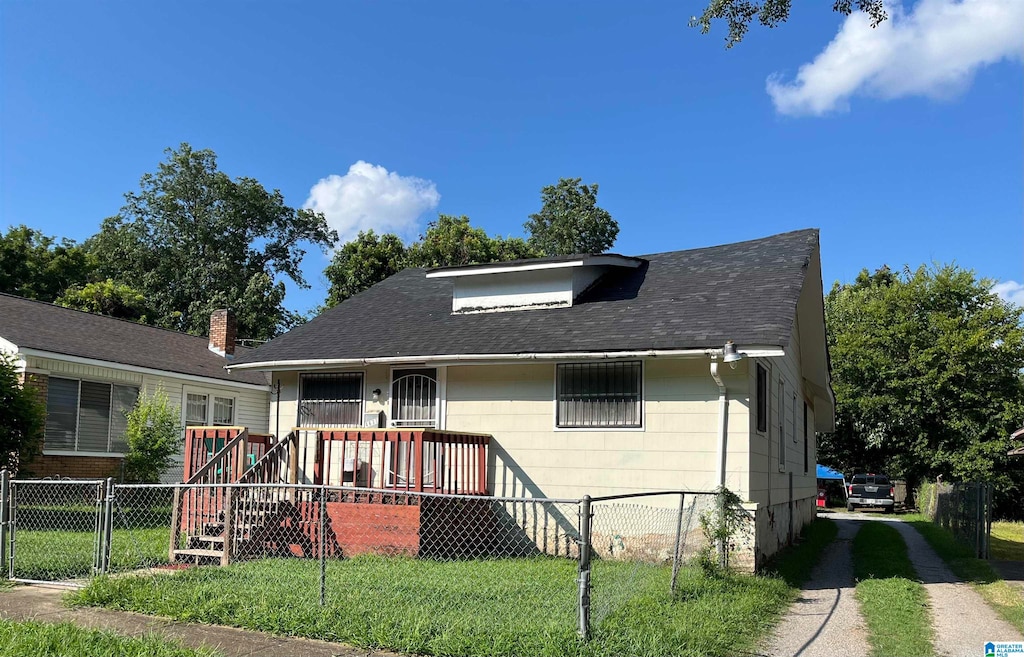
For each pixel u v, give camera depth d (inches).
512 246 1483.8
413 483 478.0
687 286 516.4
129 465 634.2
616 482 452.4
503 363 473.1
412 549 411.2
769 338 402.3
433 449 430.9
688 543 426.3
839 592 384.5
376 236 1364.4
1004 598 374.6
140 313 1386.6
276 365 533.3
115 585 299.1
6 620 256.2
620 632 244.7
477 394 498.3
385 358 495.2
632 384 455.8
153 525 531.8
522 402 484.4
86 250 1747.0
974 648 273.6
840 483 1493.6
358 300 653.9
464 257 1398.9
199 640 243.8
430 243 1396.4
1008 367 1163.3
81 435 675.4
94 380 692.7
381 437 447.5
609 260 541.6
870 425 1269.7
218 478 437.4
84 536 452.4
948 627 307.9
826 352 689.6
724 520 406.3
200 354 879.7
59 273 1462.8
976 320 1182.9
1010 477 1128.8
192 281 1680.6
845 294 1584.6
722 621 279.3
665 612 279.9
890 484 1263.5
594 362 466.3
